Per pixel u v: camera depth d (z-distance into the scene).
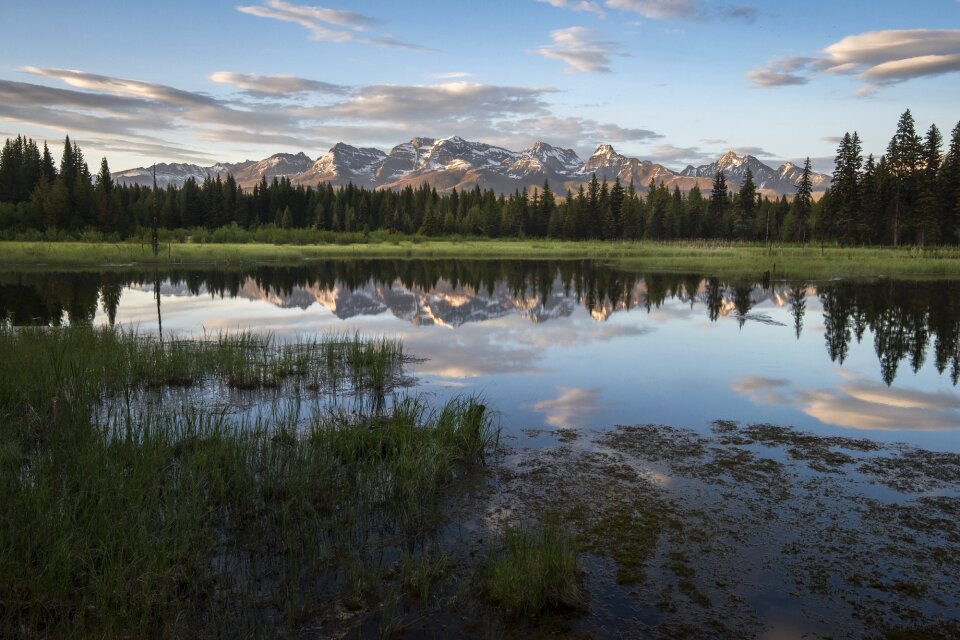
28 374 9.23
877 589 4.52
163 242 64.81
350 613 4.25
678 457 7.20
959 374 11.62
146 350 11.54
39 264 38.69
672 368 12.09
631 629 4.08
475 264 46.78
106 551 4.53
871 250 52.41
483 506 5.89
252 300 23.64
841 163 62.25
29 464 6.36
